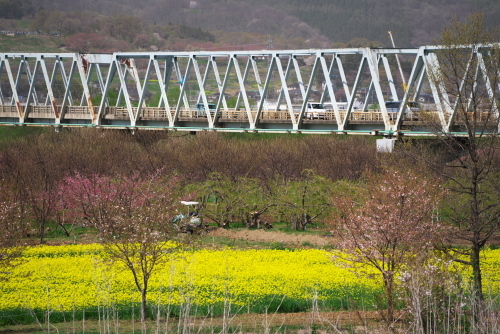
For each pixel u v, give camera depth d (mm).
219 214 166125
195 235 99625
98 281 98500
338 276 102625
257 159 185500
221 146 193375
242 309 86938
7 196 114438
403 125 178000
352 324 78562
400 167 116062
